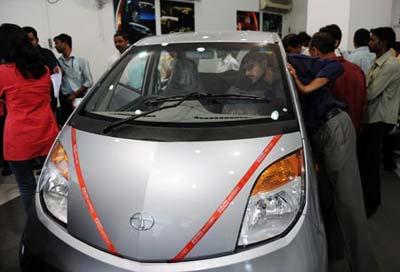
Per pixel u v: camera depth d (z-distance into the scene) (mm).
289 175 1446
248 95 1899
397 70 2889
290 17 10297
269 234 1327
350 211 2162
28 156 2455
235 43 2199
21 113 2410
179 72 2168
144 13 6320
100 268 1310
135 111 1902
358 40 3611
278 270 1262
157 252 1287
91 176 1502
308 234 1358
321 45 2654
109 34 5902
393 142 3953
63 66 4598
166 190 1373
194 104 1877
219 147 1500
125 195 1398
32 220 1563
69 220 1447
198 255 1274
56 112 4562
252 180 1389
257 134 1576
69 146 1683
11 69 2340
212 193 1352
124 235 1328
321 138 2268
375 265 2145
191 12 7188
